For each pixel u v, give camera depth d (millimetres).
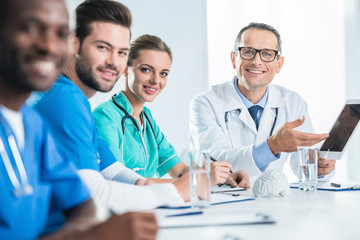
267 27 2488
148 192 1205
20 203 734
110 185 1173
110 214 920
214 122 2445
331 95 3873
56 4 684
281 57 2594
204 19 3904
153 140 2100
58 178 845
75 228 761
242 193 1596
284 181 1462
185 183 1287
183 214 1071
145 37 2104
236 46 2537
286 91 2580
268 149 2018
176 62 3902
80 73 1441
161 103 3898
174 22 3906
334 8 3877
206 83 3904
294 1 3877
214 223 966
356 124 1845
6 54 660
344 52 3871
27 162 771
